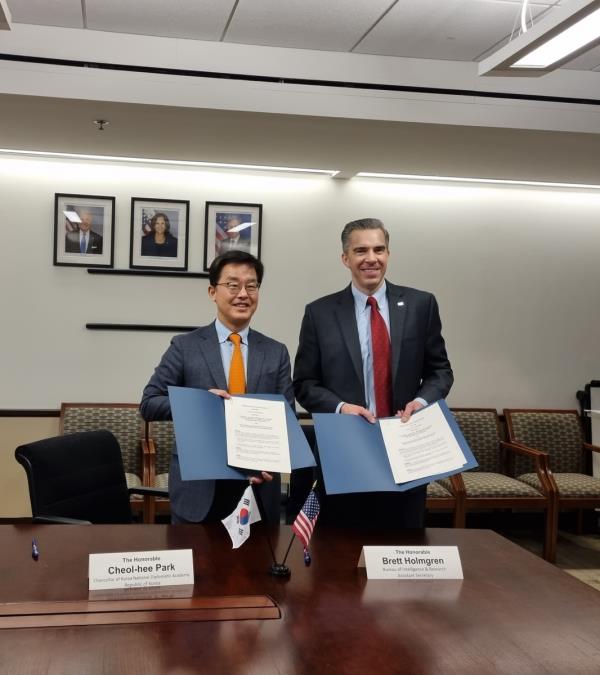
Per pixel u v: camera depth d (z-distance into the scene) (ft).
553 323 18.71
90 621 5.21
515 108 13.46
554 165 16.26
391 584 6.14
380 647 4.94
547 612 5.61
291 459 6.82
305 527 6.54
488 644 5.02
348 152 15.33
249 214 17.29
